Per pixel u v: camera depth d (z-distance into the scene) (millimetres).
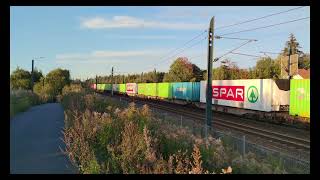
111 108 27359
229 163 12688
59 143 18453
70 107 33281
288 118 34500
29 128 24328
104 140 15844
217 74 101875
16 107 37156
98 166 11953
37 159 14688
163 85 74500
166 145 14141
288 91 37312
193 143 14227
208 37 27734
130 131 14750
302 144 22359
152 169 11602
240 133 27125
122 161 12570
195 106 56750
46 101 67625
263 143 22641
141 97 93562
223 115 44688
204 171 11477
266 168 11961
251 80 39938
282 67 64625
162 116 31469
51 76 93062
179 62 122688
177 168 11023
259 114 38625
